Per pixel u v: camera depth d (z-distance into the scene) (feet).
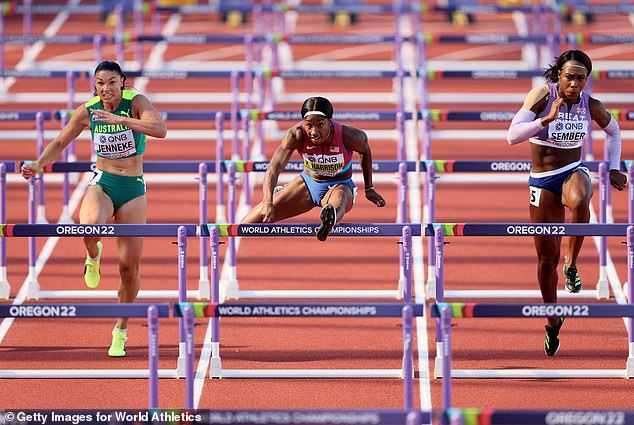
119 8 232.94
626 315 77.15
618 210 150.71
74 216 150.71
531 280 126.52
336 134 94.02
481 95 208.33
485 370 99.45
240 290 122.93
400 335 110.42
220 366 99.09
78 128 100.07
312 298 120.57
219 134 139.03
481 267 131.13
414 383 97.91
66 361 103.45
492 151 178.81
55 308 77.71
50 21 281.74
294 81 222.89
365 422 68.28
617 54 244.01
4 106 205.67
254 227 92.94
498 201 156.25
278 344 107.96
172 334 110.32
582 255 134.62
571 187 97.55
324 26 271.28
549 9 221.05
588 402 93.66
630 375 98.68
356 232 92.63
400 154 143.02
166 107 203.31
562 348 106.73
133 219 100.89
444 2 293.02
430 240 120.16
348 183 96.89
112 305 77.71
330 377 99.30
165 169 119.34
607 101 203.82
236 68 231.09
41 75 168.76
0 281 120.78
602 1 293.23
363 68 230.07
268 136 186.09
